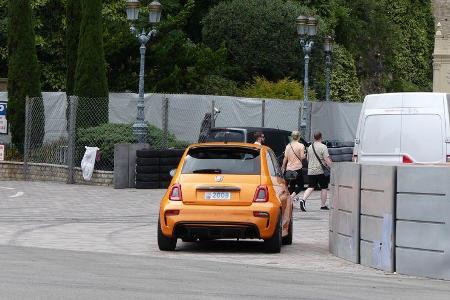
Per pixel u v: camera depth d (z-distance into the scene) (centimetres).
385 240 2597
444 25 14262
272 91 8669
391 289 2236
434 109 3606
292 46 9525
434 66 12788
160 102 6625
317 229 3753
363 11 11831
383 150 3672
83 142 6000
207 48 8194
